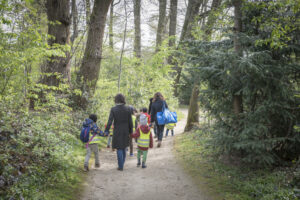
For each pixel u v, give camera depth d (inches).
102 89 481.7
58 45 225.6
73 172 183.8
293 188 150.5
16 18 189.8
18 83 200.4
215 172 201.5
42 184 143.3
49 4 330.6
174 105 682.2
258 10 196.4
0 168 125.1
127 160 252.7
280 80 176.2
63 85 244.2
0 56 171.5
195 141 307.9
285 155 202.2
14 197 115.0
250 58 171.2
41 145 176.9
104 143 315.3
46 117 230.4
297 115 187.0
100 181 183.0
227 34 210.4
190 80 249.0
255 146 171.5
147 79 567.2
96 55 385.4
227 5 225.6
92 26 377.7
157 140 348.5
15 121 184.1
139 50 609.3
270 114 188.9
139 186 178.2
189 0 509.0
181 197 159.9
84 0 350.3
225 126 204.1
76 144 253.8
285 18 170.2
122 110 211.5
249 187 163.6
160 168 221.5
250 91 187.6
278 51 194.2
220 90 208.5
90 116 207.5
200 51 227.3
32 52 188.4
